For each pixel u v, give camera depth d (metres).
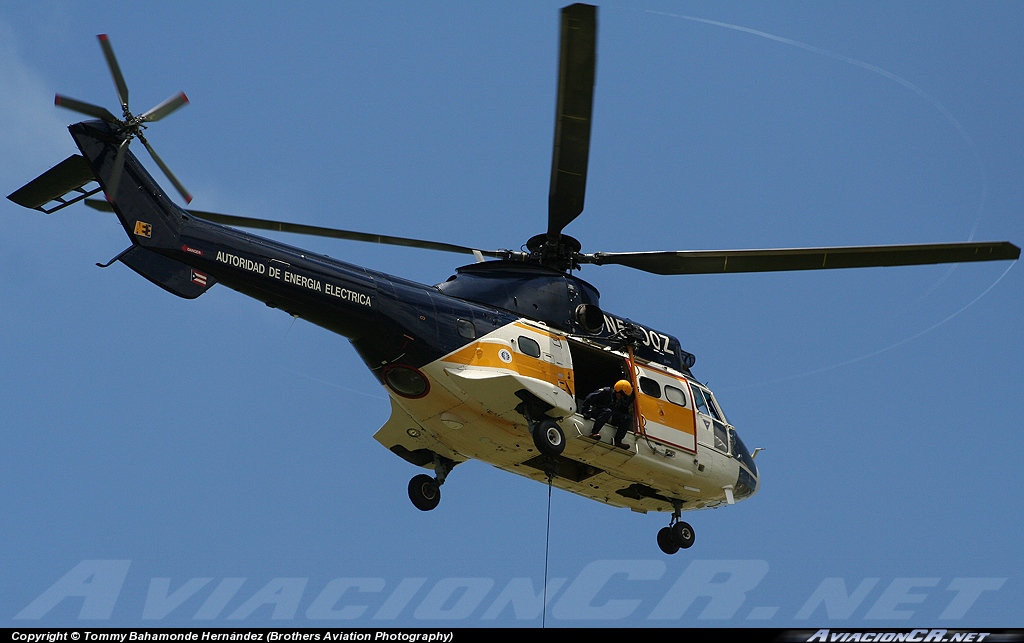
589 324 78.50
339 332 72.00
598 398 76.38
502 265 79.06
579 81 62.22
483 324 74.75
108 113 65.44
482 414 74.44
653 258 79.62
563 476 80.81
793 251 76.12
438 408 74.75
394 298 72.19
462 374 72.69
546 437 73.12
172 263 66.12
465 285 78.00
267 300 69.19
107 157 65.44
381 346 72.38
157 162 65.56
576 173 69.62
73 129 65.00
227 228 68.56
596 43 59.75
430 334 72.44
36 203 69.38
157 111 66.06
